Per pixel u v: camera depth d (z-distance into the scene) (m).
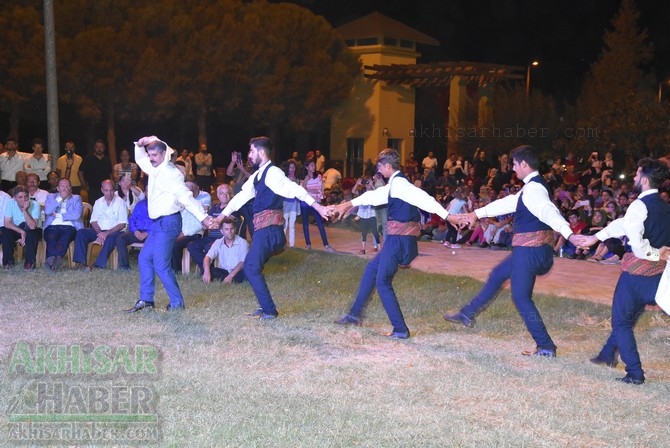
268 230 8.22
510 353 7.34
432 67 29.25
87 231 11.14
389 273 7.72
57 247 10.98
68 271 10.64
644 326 8.67
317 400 5.56
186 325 7.70
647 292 6.45
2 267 10.84
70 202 11.16
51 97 13.46
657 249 6.36
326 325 8.02
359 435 4.93
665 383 6.50
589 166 21.83
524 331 8.31
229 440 4.77
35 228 11.06
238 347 6.95
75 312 8.13
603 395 6.05
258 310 8.41
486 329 8.34
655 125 24.97
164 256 8.34
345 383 6.03
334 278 10.84
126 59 27.64
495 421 5.33
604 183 17.59
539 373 6.54
